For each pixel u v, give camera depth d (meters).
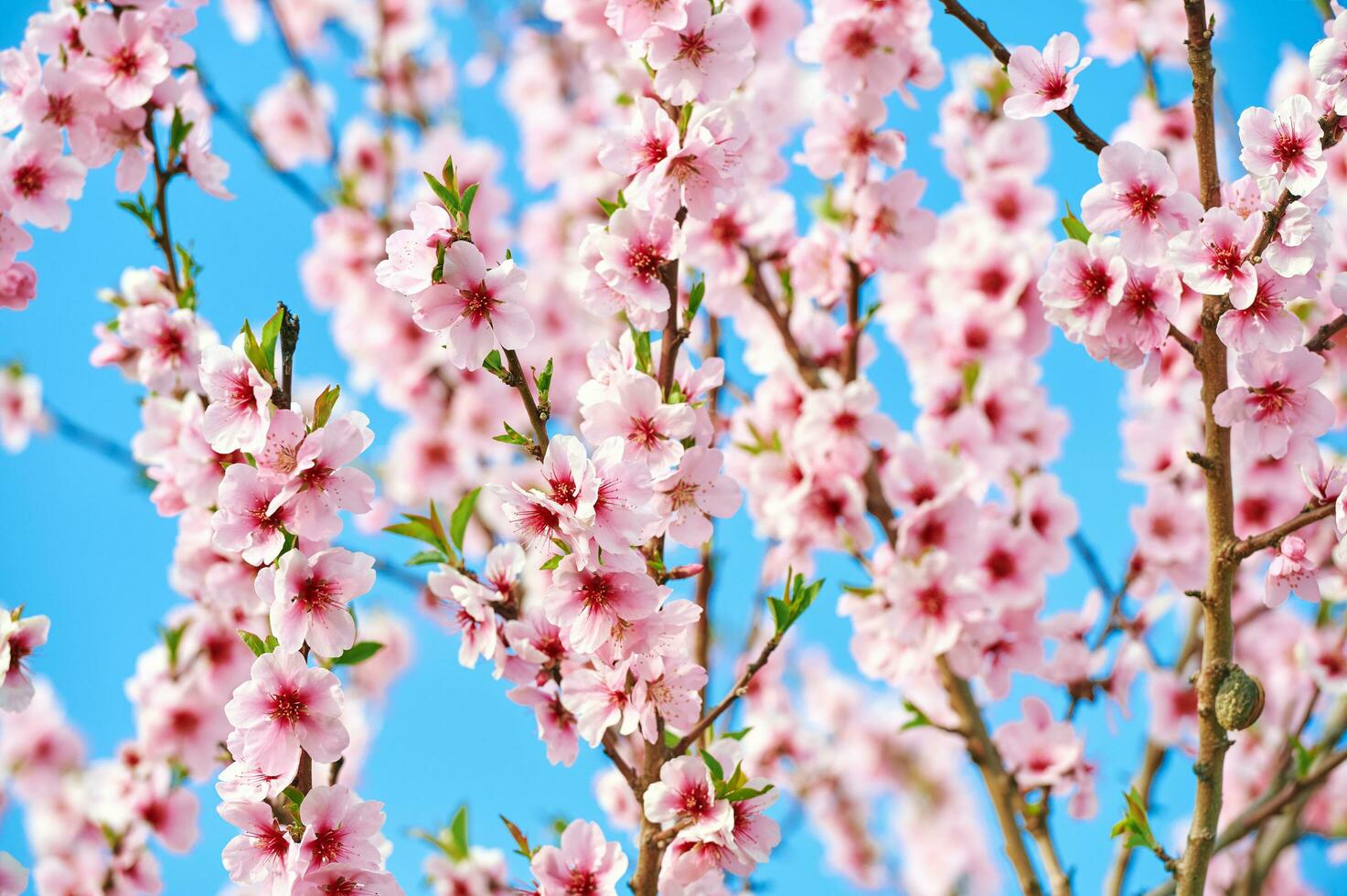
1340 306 2.46
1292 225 2.31
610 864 2.49
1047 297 2.58
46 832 5.47
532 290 6.79
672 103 2.69
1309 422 2.47
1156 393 4.89
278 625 2.25
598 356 2.63
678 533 2.51
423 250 2.27
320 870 2.17
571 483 2.23
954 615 3.55
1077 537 4.20
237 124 5.09
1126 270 2.51
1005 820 3.50
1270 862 3.92
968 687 3.68
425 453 6.31
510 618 2.71
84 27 3.24
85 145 3.27
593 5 4.10
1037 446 4.78
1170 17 4.98
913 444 3.84
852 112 4.00
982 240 4.94
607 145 2.65
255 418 2.27
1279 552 2.57
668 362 2.59
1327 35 2.40
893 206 4.05
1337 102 2.31
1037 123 5.09
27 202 3.15
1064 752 3.87
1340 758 3.27
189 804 4.56
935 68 3.94
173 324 3.57
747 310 4.59
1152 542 4.36
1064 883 3.41
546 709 2.70
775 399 4.34
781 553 4.12
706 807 2.38
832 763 6.78
